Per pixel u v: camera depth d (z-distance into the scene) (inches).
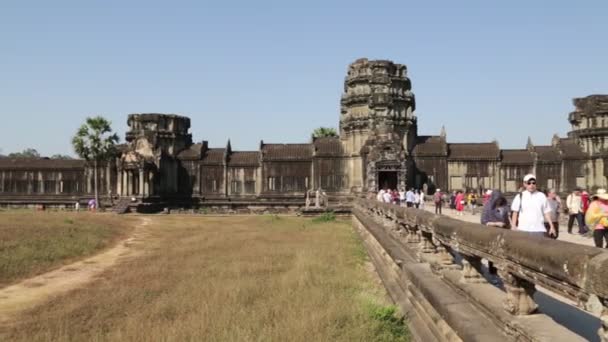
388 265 741.3
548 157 3132.4
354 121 3344.0
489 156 3193.9
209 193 3486.7
